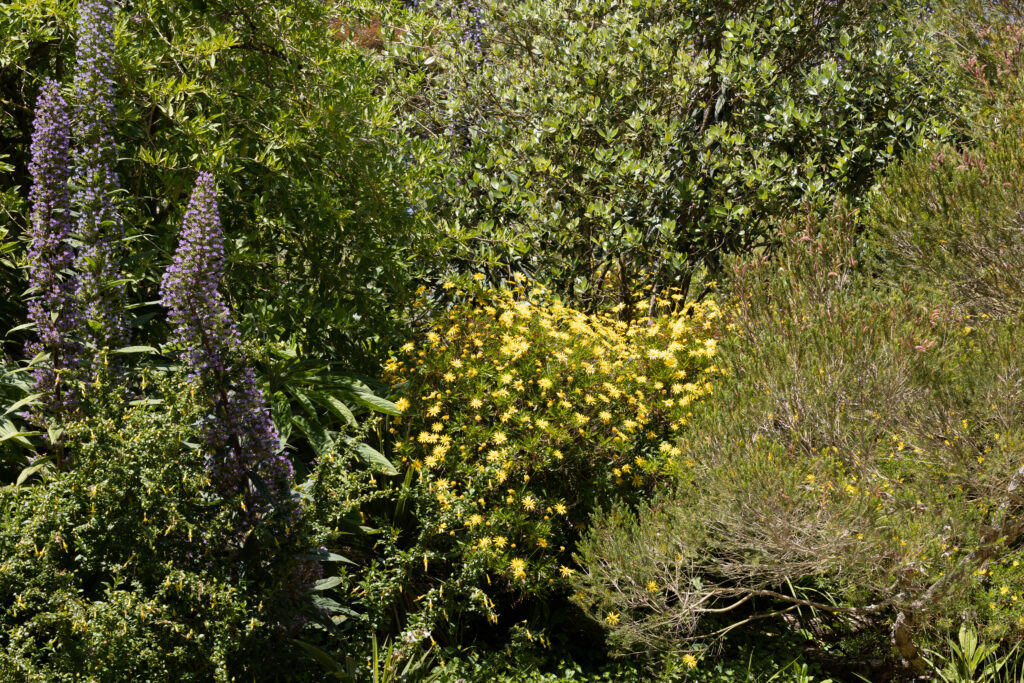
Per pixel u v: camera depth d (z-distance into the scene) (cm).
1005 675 354
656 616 346
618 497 398
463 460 380
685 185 568
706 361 442
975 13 466
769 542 329
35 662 269
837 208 493
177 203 392
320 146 431
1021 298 397
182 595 278
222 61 419
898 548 316
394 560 337
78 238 334
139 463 277
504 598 396
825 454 351
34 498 284
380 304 464
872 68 600
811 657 393
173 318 288
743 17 638
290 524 295
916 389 346
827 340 359
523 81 638
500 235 550
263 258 421
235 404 295
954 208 404
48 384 322
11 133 434
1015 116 423
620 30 609
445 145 583
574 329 444
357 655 321
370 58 527
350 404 417
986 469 343
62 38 393
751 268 436
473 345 432
